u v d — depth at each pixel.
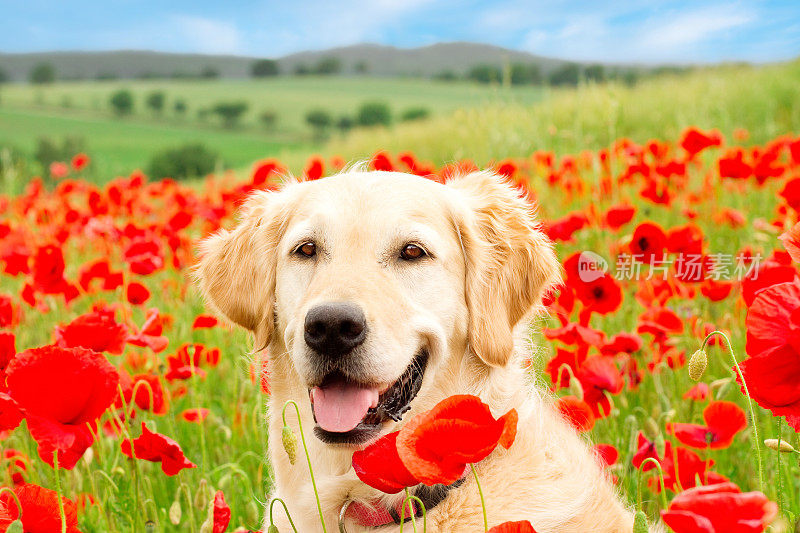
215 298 3.32
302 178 3.68
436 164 15.90
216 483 3.48
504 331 2.89
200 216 6.76
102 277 4.70
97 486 3.42
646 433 3.46
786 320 1.66
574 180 6.94
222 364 4.66
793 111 13.48
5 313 4.22
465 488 2.53
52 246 4.34
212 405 4.56
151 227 6.58
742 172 5.84
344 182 2.90
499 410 2.82
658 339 3.64
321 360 2.46
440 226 2.81
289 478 2.87
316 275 2.68
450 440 1.62
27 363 1.88
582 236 6.23
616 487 3.11
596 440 3.70
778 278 2.08
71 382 1.90
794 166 6.86
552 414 2.98
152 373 4.00
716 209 6.50
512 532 1.60
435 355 2.67
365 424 2.51
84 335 2.76
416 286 2.68
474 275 2.88
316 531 2.77
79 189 9.37
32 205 8.43
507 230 3.10
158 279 6.77
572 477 2.65
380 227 2.69
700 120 10.78
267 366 3.06
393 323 2.51
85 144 45.66
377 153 5.93
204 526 2.26
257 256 3.15
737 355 3.88
